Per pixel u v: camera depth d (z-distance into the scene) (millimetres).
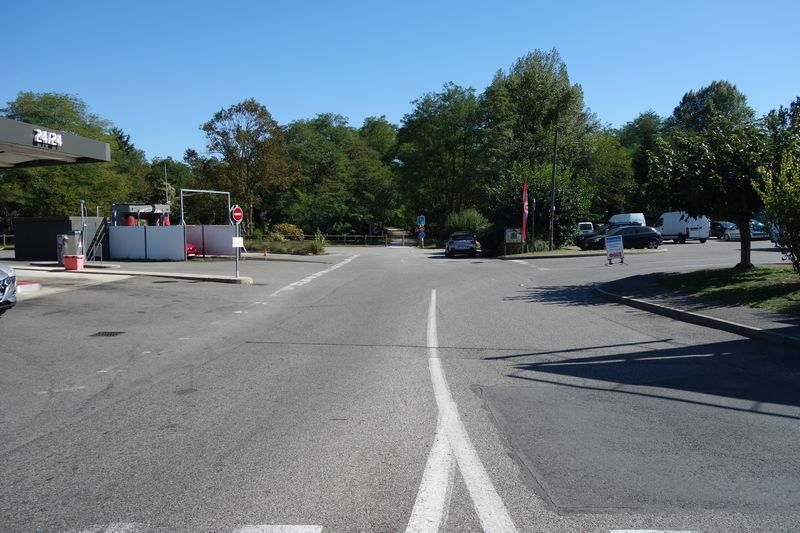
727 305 12461
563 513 3885
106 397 6918
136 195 81938
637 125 96938
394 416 6066
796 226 12195
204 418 6070
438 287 20359
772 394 6668
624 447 5090
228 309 15078
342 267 30562
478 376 7785
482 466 4699
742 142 15336
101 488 4375
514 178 42188
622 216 47156
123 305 15578
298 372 8125
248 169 55188
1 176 53375
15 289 12141
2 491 4348
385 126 99500
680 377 7523
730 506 3977
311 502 4098
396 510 3961
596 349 9445
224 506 4051
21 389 7297
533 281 21609
